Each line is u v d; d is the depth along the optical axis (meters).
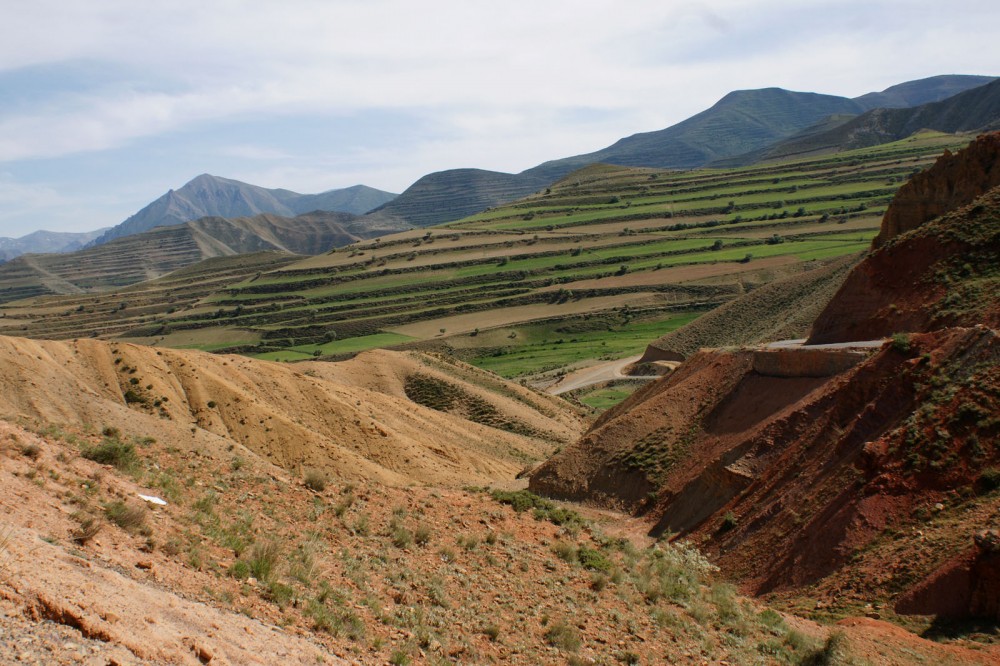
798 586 32.03
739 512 40.03
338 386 87.56
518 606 18.61
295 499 21.05
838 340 56.06
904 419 36.47
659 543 35.47
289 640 12.11
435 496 26.81
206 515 16.62
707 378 55.81
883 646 23.95
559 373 162.75
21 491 13.31
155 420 47.75
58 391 59.31
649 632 19.78
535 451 95.69
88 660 8.66
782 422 43.94
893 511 32.28
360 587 16.31
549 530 26.78
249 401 70.75
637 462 51.88
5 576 9.46
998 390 34.19
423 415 92.00
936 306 49.00
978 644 24.17
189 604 11.71
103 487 15.59
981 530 28.42
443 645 14.92
